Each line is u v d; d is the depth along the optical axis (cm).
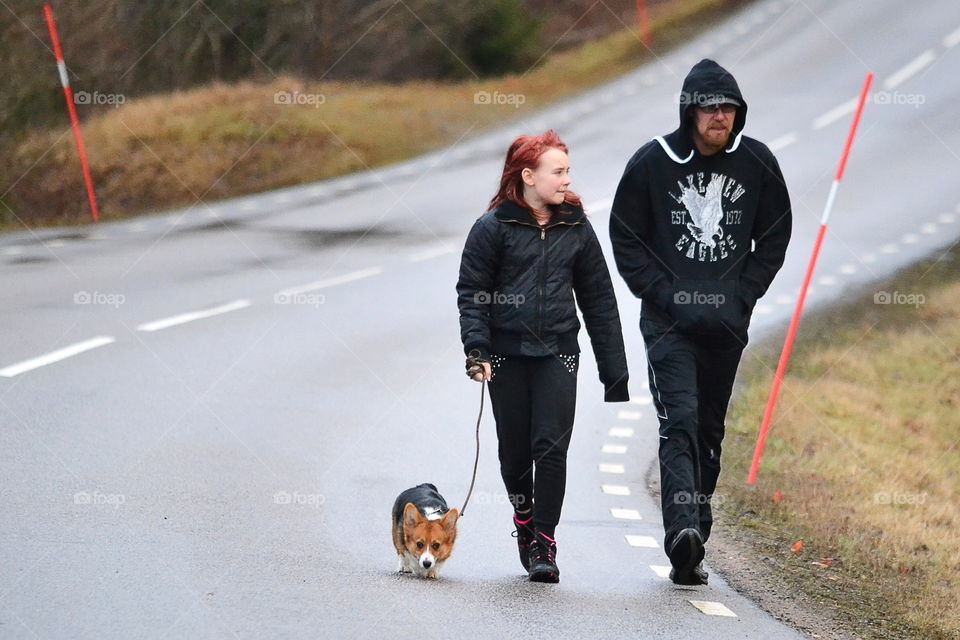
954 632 799
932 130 3503
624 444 1264
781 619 764
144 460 1034
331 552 819
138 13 4159
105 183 3228
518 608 714
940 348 1819
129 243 2538
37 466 988
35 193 3156
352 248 2505
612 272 2250
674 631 695
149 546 791
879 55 4312
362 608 687
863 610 827
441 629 658
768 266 788
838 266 2331
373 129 3778
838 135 3494
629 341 1758
